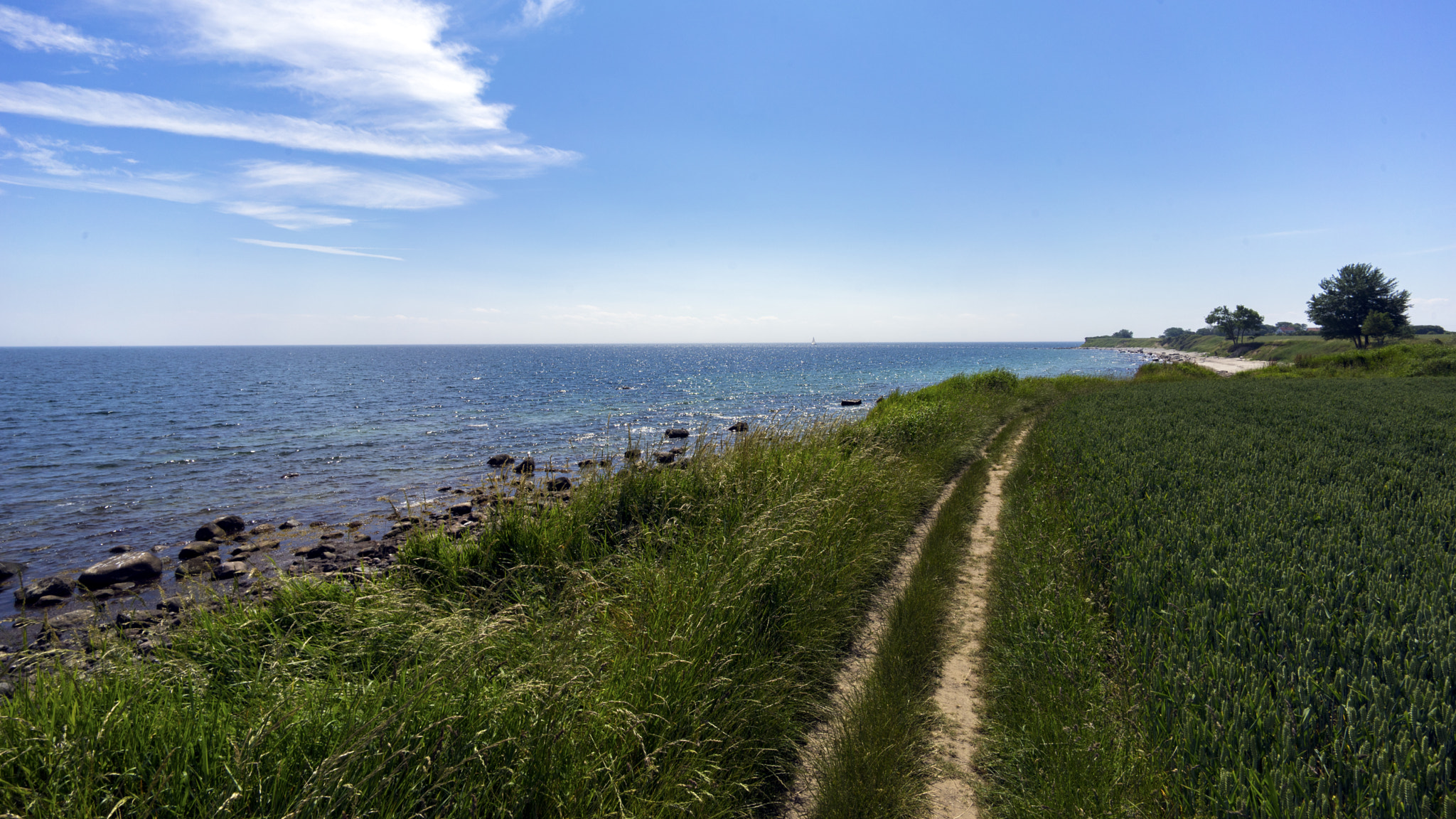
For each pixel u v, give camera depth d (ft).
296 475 58.29
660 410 114.83
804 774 11.70
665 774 9.92
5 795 7.16
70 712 8.50
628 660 12.12
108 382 210.79
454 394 157.89
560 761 9.14
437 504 45.27
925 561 22.25
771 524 18.06
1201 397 74.64
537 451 69.21
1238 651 12.86
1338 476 27.94
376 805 7.61
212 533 38.65
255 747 8.01
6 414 111.75
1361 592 14.85
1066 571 19.43
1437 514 21.03
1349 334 287.69
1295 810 8.29
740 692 12.26
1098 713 11.98
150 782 7.48
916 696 14.14
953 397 71.77
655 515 22.66
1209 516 21.86
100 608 26.04
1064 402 74.54
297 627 14.26
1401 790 8.24
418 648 12.10
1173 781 9.98
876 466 29.81
